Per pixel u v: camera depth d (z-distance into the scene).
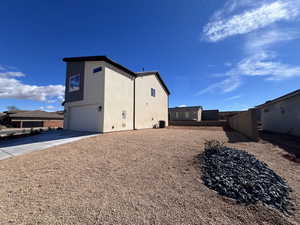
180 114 34.41
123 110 12.45
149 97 16.64
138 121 14.48
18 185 3.26
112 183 3.34
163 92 20.30
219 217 2.26
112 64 11.41
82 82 11.95
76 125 12.30
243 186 3.09
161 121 18.50
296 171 4.04
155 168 4.13
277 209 2.50
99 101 10.69
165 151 5.58
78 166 4.36
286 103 11.38
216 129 15.42
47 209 2.41
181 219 2.20
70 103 12.81
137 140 7.57
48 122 29.27
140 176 3.68
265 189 3.01
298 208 2.56
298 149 6.10
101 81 10.71
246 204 2.60
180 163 4.41
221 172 3.65
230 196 2.83
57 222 2.09
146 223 2.10
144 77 15.82
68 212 2.33
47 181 3.45
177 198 2.76
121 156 5.17
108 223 2.09
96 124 10.77
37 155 5.49
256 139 7.85
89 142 7.26
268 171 3.81
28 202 2.61
